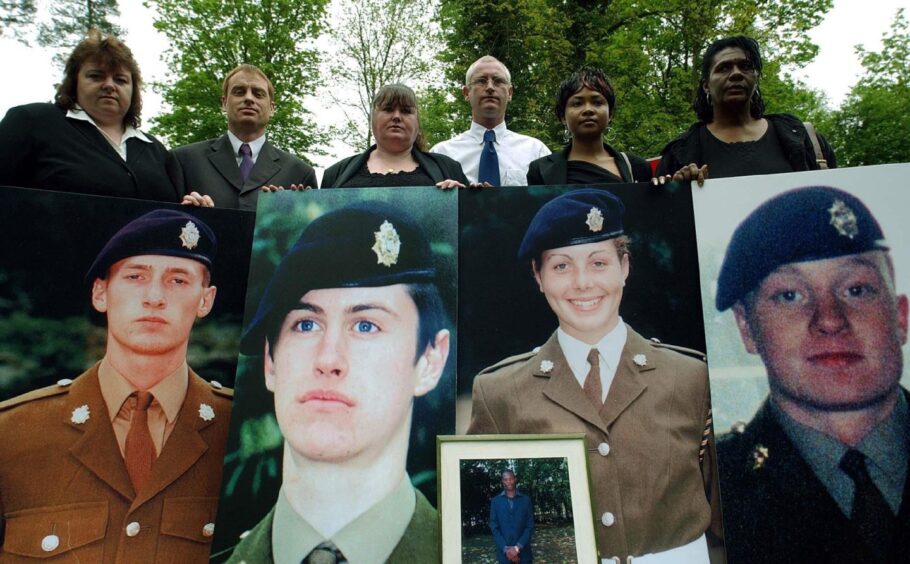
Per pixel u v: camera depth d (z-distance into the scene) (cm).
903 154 2233
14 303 237
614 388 232
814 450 221
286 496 222
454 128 1725
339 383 234
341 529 217
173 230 259
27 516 221
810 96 2138
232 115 338
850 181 244
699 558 213
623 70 1551
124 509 228
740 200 248
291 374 237
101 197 254
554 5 1483
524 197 256
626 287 244
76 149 272
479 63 401
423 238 253
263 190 263
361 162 319
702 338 237
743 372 231
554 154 335
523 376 236
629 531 214
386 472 224
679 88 1534
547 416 230
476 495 215
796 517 214
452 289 246
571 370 236
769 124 306
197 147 330
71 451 230
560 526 211
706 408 230
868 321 231
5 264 240
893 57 2317
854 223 240
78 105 285
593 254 248
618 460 222
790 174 248
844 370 228
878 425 221
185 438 242
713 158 298
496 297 246
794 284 237
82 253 248
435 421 231
